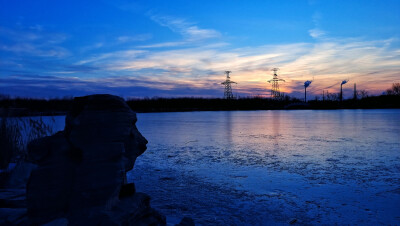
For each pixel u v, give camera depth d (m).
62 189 2.63
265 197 4.71
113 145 2.79
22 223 2.54
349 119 26.64
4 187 4.03
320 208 4.16
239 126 20.25
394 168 6.57
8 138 5.33
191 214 3.97
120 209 2.60
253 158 8.09
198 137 13.45
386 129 16.19
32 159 2.78
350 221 3.67
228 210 4.13
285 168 6.80
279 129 17.42
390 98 82.25
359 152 8.79
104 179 2.63
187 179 5.93
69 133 2.85
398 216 3.80
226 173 6.41
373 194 4.75
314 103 95.44
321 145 10.37
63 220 2.43
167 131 16.61
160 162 7.69
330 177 5.89
